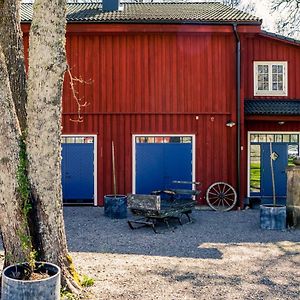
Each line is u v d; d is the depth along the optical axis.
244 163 15.00
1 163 5.04
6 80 5.09
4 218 5.10
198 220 11.77
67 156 14.35
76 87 14.23
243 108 14.05
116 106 14.21
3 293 4.54
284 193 15.31
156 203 9.97
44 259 5.29
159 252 8.03
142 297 5.48
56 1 5.23
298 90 15.34
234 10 16.23
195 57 14.23
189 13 15.38
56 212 5.39
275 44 15.33
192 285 6.00
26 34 14.06
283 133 15.26
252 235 9.70
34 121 5.21
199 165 14.16
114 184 13.29
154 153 14.30
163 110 14.20
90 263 7.14
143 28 13.85
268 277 6.42
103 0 16.27
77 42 14.27
